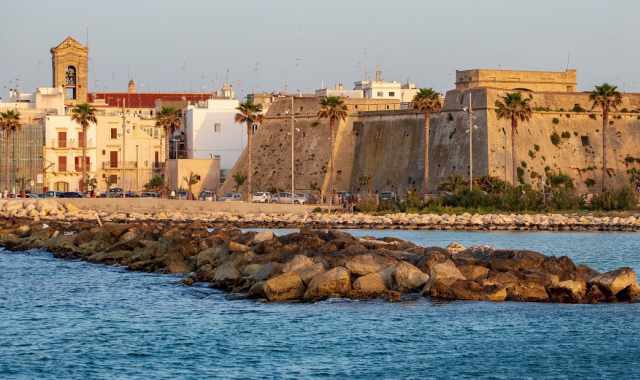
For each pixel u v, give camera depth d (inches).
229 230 5629.9
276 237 4985.2
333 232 4822.8
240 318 3750.0
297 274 4097.0
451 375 3056.1
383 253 4279.0
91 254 5679.1
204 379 3011.8
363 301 3983.8
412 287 4084.6
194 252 5054.1
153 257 5226.4
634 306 3914.9
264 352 3294.8
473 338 3447.3
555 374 3070.9
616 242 7194.9
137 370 3110.2
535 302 3976.4
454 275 4089.6
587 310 3843.5
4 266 5334.6
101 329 3646.7
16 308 4062.5
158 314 3870.6
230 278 4407.0
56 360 3225.9
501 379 3024.1
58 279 4808.1
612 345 3366.1
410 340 3425.2
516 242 7111.2
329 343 3393.2
